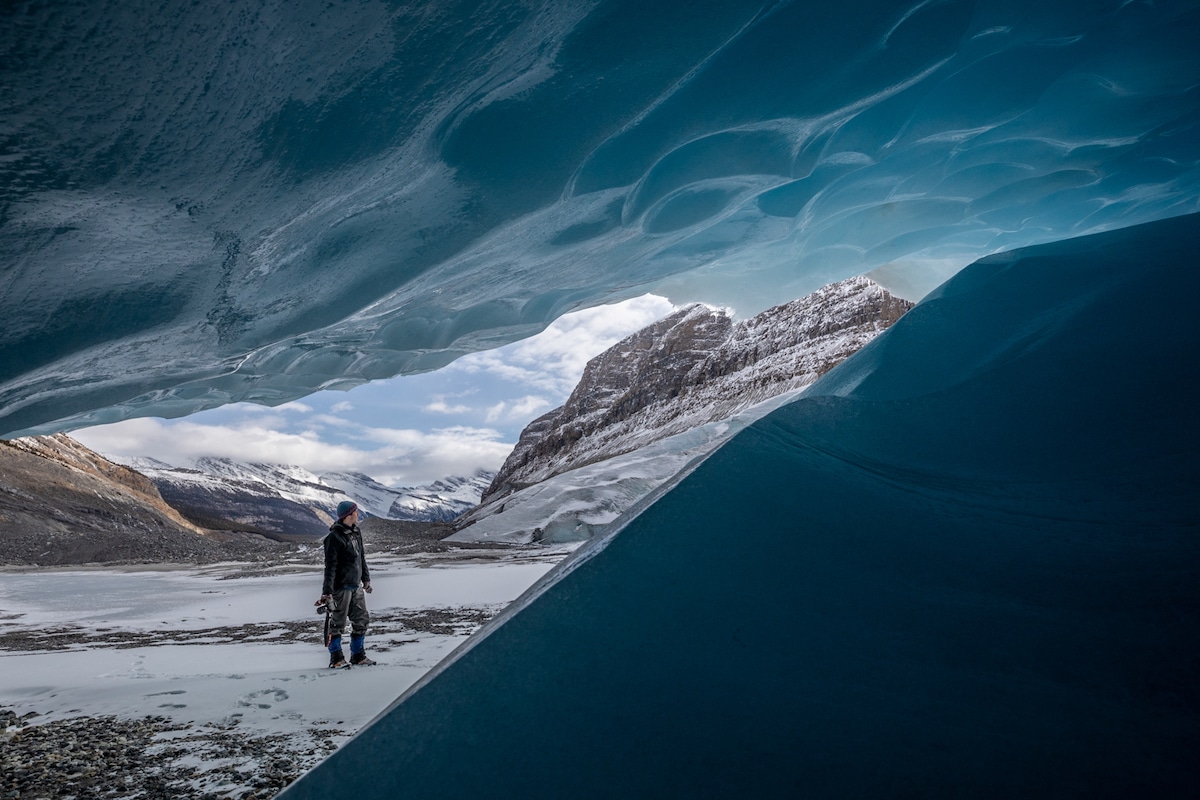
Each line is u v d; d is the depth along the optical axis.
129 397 8.02
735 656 1.14
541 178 4.95
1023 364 1.72
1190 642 1.06
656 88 4.41
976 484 1.45
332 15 2.99
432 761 1.08
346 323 8.14
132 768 2.51
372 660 4.95
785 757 0.99
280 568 20.50
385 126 3.73
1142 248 2.00
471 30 3.38
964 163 7.64
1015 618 1.14
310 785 1.08
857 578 1.24
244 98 3.19
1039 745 0.96
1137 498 1.33
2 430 7.29
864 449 1.56
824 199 8.02
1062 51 5.33
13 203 3.34
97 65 2.73
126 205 3.60
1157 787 0.89
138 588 15.01
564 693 1.13
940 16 4.49
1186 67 5.60
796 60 4.47
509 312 9.93
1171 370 1.58
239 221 4.10
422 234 5.21
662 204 6.39
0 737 2.96
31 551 28.39
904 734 0.99
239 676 4.29
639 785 0.99
